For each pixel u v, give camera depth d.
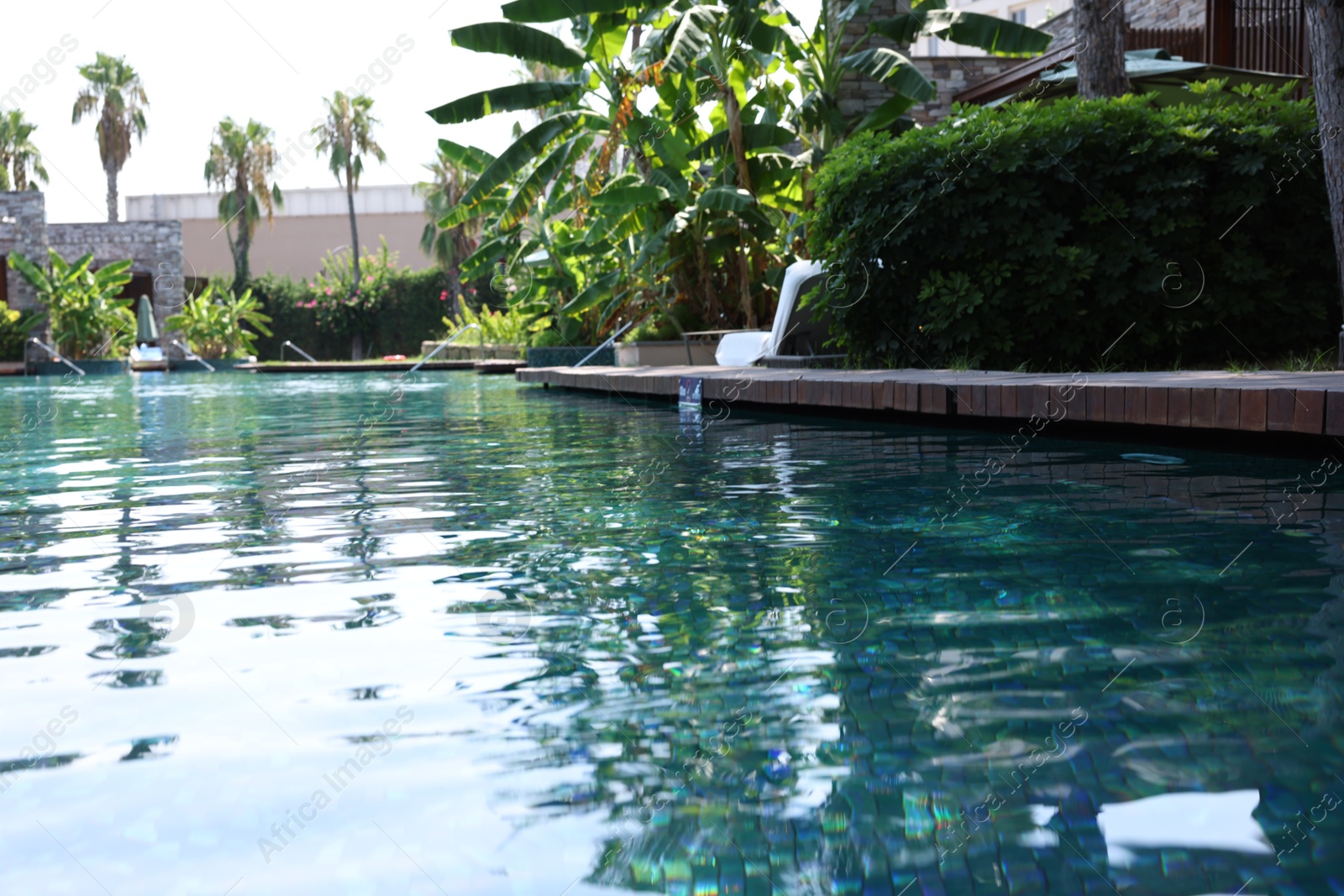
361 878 1.26
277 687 1.95
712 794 1.47
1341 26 6.51
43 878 1.27
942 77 16.75
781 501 3.91
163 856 1.32
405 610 2.47
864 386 6.84
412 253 41.59
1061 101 7.88
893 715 1.73
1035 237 7.60
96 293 27.91
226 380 19.84
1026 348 7.90
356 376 20.33
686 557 2.99
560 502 4.01
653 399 10.12
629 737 1.67
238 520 3.73
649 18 12.83
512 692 1.90
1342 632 2.10
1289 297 7.70
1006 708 1.75
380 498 4.19
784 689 1.88
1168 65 11.21
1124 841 1.31
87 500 4.21
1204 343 7.75
